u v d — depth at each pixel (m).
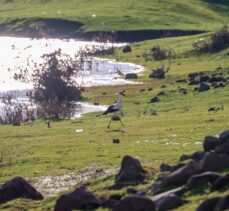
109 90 98.31
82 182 37.31
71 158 47.34
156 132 56.03
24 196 34.59
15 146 55.34
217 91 81.62
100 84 105.62
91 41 194.25
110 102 88.44
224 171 28.39
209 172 27.73
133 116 71.00
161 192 28.30
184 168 28.73
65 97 91.69
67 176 41.69
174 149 45.97
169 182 28.62
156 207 25.88
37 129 66.06
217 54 125.44
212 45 131.12
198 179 27.38
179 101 79.25
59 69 96.94
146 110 75.38
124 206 25.20
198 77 99.88
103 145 51.66
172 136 52.94
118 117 66.19
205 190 26.84
